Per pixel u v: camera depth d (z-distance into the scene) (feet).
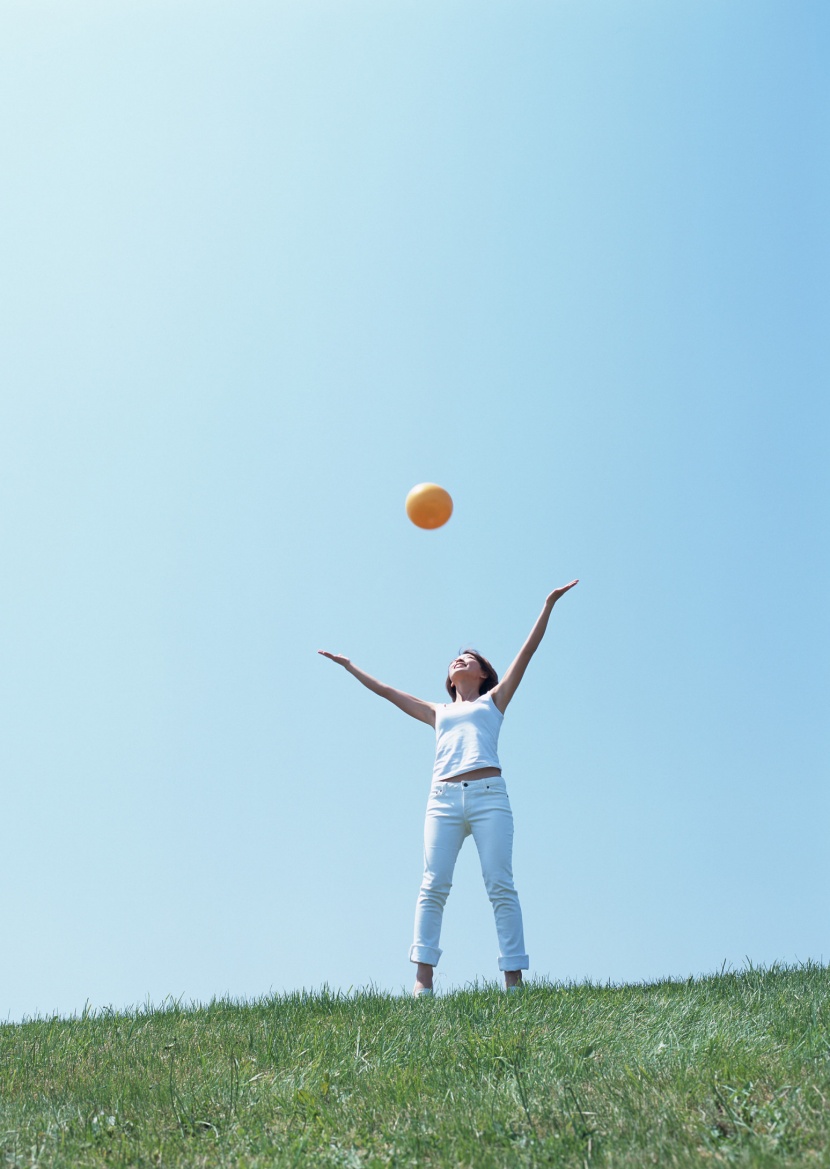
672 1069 12.17
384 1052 14.38
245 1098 12.89
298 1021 17.07
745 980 18.10
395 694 23.61
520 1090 12.03
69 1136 12.06
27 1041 17.47
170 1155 11.21
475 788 21.21
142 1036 17.44
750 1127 10.28
